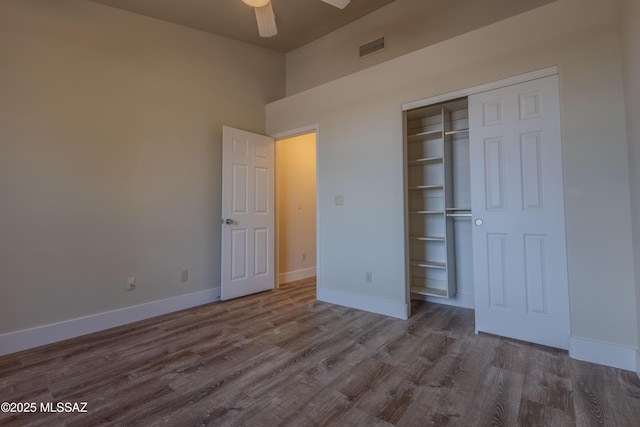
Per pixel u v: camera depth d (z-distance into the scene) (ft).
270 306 10.84
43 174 8.08
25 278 7.76
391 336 8.09
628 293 6.16
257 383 5.92
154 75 10.27
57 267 8.24
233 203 11.78
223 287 11.42
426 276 11.37
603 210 6.41
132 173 9.67
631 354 6.12
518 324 7.60
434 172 11.16
